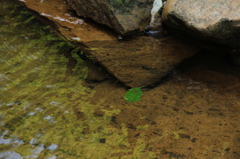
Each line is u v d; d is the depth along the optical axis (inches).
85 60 143.9
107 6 149.6
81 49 146.3
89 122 131.7
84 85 138.6
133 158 126.6
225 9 141.4
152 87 138.9
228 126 131.4
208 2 144.0
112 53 145.6
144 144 128.6
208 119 132.7
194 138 129.6
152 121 132.3
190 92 137.9
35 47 146.3
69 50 146.1
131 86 138.9
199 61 144.3
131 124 131.7
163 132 130.5
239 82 139.8
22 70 140.6
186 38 148.5
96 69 142.0
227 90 138.3
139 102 135.8
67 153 127.0
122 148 128.0
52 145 128.0
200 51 146.6
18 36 149.1
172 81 140.2
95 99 135.9
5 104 133.9
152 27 151.8
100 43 148.0
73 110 133.6
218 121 132.3
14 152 126.8
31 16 155.3
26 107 133.6
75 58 144.3
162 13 150.9
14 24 152.7
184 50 146.7
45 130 130.1
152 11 153.2
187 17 143.9
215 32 141.0
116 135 129.9
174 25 147.6
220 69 142.6
